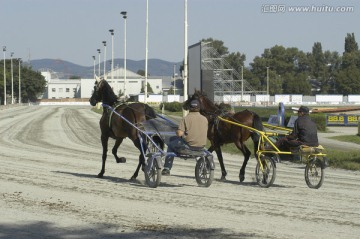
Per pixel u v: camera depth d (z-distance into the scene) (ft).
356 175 58.39
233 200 39.60
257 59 517.96
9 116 224.74
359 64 495.41
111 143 104.22
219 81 227.81
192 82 100.32
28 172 56.65
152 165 45.70
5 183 48.16
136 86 551.18
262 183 47.37
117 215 33.94
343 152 78.38
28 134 125.18
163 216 33.58
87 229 30.12
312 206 37.27
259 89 488.44
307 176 46.96
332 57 544.62
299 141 46.42
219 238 27.81
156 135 47.73
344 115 168.35
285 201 39.32
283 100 380.78
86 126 156.35
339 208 36.52
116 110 50.55
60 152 83.51
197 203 38.22
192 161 69.97
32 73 496.64
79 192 43.19
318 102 383.65
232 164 69.10
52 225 31.19
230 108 52.85
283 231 29.43
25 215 34.01
